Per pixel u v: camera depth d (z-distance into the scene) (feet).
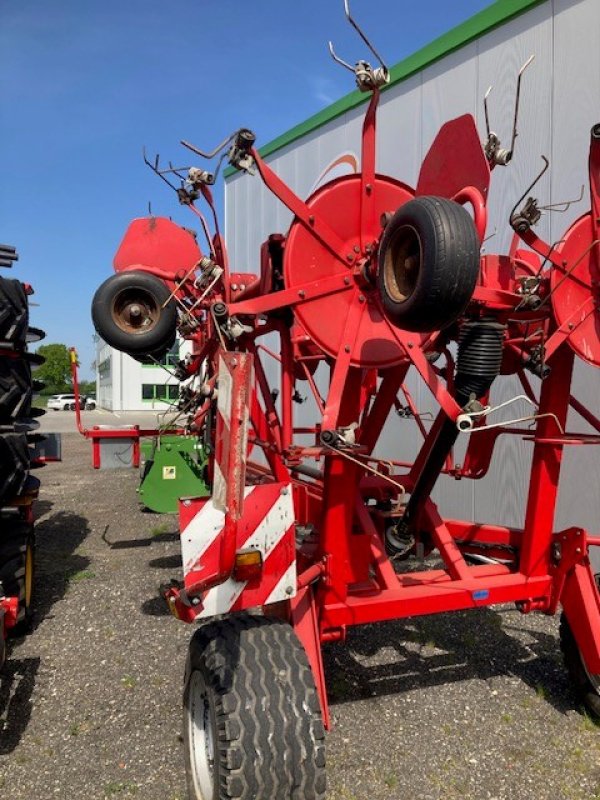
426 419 22.00
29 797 8.53
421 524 11.27
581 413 11.68
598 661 9.86
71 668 12.23
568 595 10.36
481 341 8.53
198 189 8.69
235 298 11.21
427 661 12.47
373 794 8.54
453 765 9.20
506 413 19.15
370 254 8.37
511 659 12.61
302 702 7.02
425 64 21.38
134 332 12.77
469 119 8.32
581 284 9.31
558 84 17.37
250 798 6.58
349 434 8.07
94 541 22.24
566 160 17.26
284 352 8.96
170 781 8.84
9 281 11.94
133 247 13.93
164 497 22.00
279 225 28.84
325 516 9.05
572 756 9.45
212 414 12.26
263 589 7.84
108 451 19.56
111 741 9.80
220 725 6.77
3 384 12.01
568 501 17.37
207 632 7.66
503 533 11.43
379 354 8.82
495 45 19.07
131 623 14.44
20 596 13.28
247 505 7.77
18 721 10.37
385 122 23.27
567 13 17.03
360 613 9.07
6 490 12.30
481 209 7.66
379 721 10.33
